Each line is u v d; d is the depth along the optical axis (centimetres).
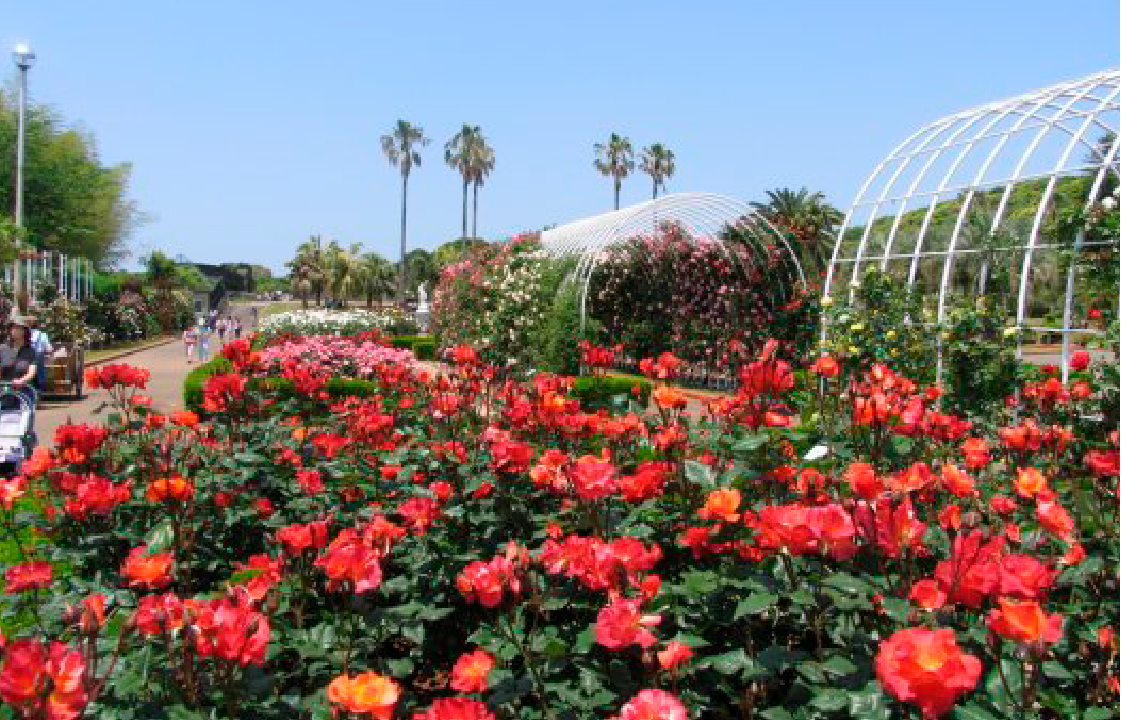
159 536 278
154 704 190
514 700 211
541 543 306
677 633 218
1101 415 506
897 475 263
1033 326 802
